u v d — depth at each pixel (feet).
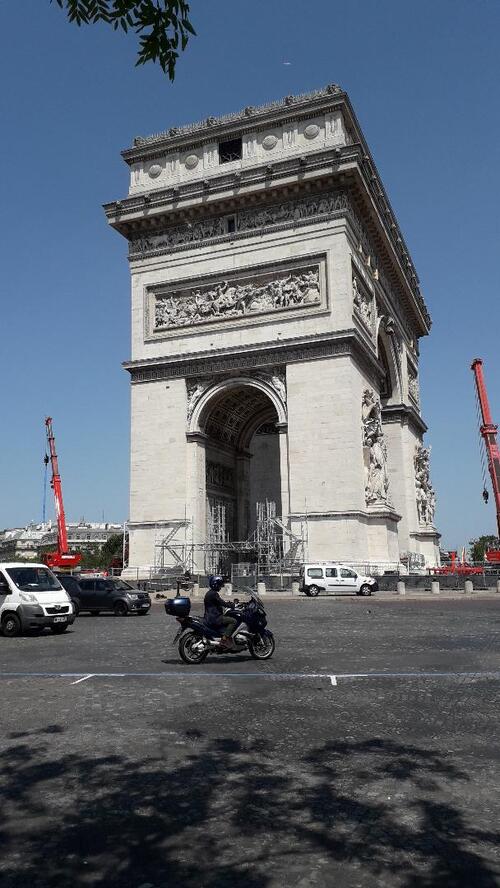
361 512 190.60
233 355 206.49
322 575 177.88
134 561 207.62
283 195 211.00
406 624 104.99
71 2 33.27
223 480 234.38
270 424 286.87
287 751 37.45
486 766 34.45
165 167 230.27
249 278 212.64
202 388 211.61
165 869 23.99
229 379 208.64
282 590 189.06
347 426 191.01
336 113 209.77
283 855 24.97
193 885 22.85
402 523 259.39
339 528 187.32
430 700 49.24
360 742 38.99
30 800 30.60
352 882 22.95
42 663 70.95
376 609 138.62
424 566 260.42
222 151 228.02
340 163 200.75
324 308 200.54
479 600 162.50
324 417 193.67
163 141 229.25
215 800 30.27
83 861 24.66
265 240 211.82
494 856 24.72
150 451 212.84
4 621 101.81
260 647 71.10
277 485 283.59
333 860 24.53
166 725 43.24
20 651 82.12
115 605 143.13
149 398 216.54
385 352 265.95
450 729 41.47
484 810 28.86
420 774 33.37
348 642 83.10
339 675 59.82
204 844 25.91
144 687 55.72
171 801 30.22
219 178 215.10
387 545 196.85
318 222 206.08
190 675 61.00
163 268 223.92
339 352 195.00
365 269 226.17
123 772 34.19
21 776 33.83
